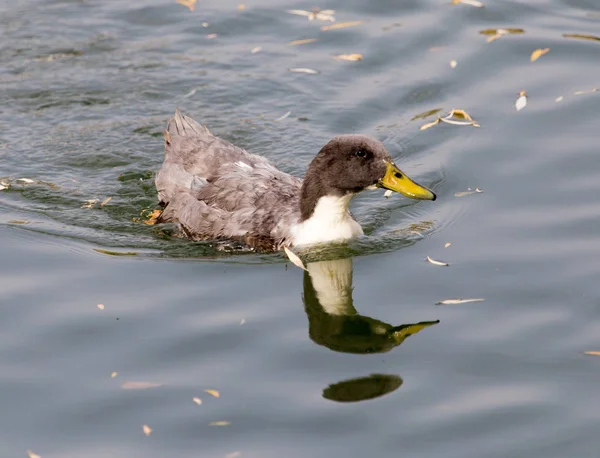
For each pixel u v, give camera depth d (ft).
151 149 50.24
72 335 34.63
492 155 47.42
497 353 33.14
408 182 39.70
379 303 36.94
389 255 40.40
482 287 37.32
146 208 45.42
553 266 38.29
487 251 39.86
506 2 61.36
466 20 59.82
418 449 28.50
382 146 40.14
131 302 36.83
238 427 29.60
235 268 39.75
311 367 32.81
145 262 40.09
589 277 37.32
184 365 32.89
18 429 29.78
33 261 39.86
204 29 60.54
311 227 41.11
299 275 39.06
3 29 60.34
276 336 34.65
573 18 59.57
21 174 47.67
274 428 29.55
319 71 55.98
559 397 30.58
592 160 46.06
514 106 51.42
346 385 31.68
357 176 39.88
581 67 54.34
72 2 63.57
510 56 55.98
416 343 34.06
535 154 47.11
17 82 55.52
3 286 37.83
